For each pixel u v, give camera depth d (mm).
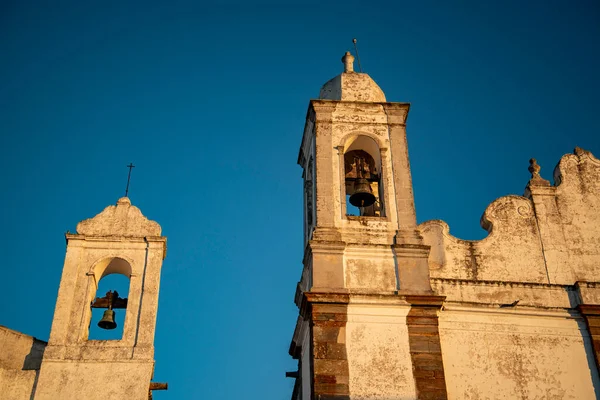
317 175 22344
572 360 20047
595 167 23844
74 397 20375
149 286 22359
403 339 19578
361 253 20891
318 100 23703
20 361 21703
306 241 23641
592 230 22578
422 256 20969
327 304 19875
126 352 21125
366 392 18750
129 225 23500
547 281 21625
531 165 23922
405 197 22141
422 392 18859
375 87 24562
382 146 23125
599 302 20906
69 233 23094
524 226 22547
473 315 20484
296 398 23609
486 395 19375
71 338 21328
